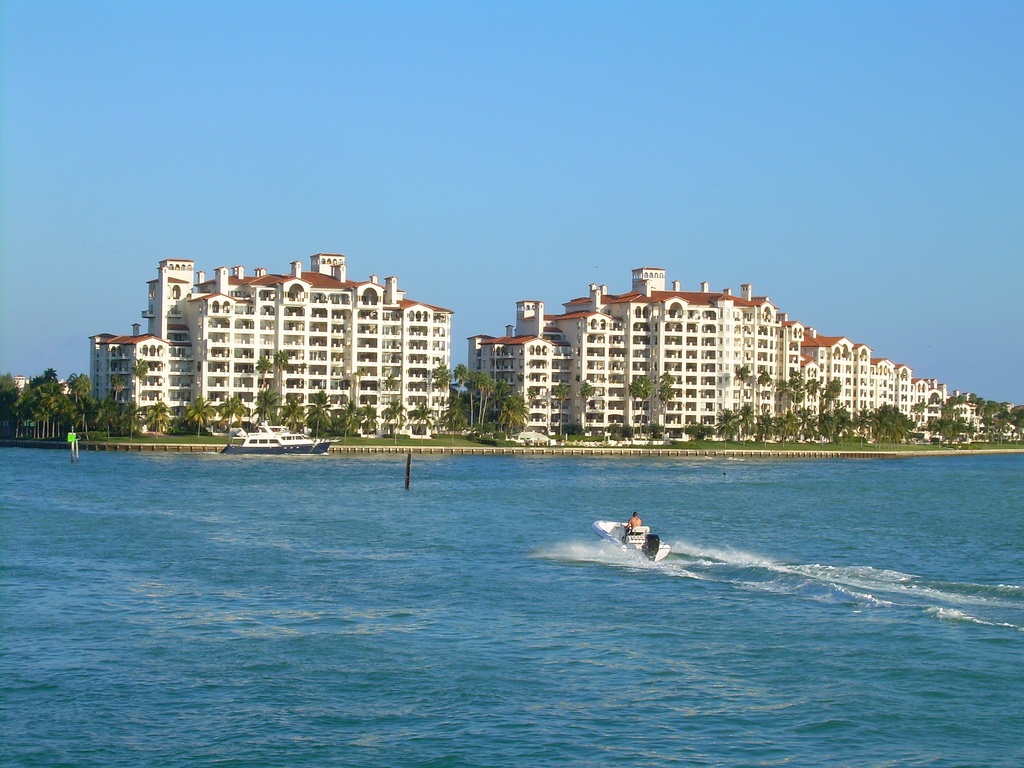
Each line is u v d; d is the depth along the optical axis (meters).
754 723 60.06
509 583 94.81
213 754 55.72
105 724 59.47
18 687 64.88
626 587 92.81
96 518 141.38
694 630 77.88
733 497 196.62
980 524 153.50
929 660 70.50
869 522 154.75
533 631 77.75
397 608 84.94
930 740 57.94
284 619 81.19
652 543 106.31
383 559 108.44
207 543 118.94
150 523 136.75
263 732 58.47
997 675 67.69
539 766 54.50
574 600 87.62
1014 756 56.12
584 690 65.00
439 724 59.66
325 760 55.09
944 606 84.25
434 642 74.81
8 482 199.25
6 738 57.53
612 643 74.62
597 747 56.75
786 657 71.31
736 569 100.62
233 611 83.69
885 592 89.25
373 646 73.75
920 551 123.25
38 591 90.00
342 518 146.38
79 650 72.31
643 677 67.31
